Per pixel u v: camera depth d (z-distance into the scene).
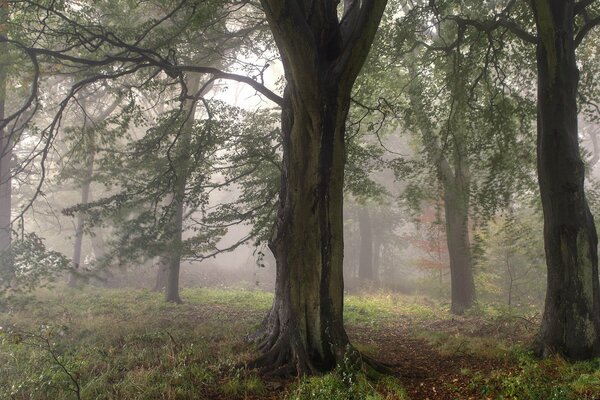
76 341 9.69
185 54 12.90
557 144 8.89
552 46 9.00
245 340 9.18
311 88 7.52
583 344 8.33
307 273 7.82
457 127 14.63
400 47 13.95
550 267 8.88
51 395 6.16
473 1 13.34
